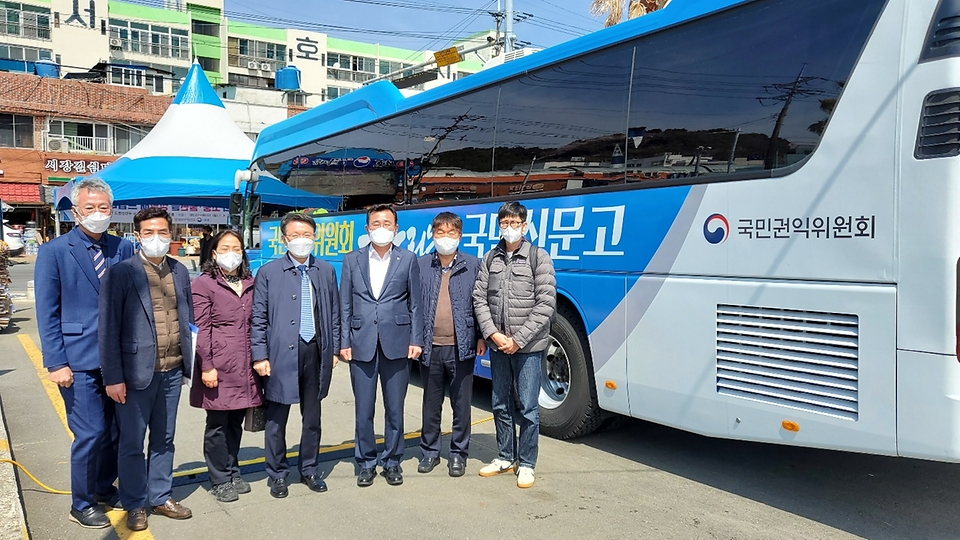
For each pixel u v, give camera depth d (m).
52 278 3.50
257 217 11.09
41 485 4.34
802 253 3.62
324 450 5.16
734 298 3.94
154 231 3.56
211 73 51.19
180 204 15.69
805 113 3.67
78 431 3.64
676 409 4.29
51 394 6.87
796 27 3.76
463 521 3.79
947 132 3.10
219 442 4.07
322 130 8.96
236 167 15.02
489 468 4.57
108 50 45.88
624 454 5.03
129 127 34.09
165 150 14.96
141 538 3.59
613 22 10.84
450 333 4.49
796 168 3.67
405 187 7.12
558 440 5.41
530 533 3.64
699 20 4.27
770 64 3.87
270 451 4.16
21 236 30.92
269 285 4.07
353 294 4.33
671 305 4.30
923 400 3.16
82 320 3.60
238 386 4.00
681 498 4.14
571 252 5.06
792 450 5.09
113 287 3.45
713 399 4.05
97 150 33.41
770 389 3.77
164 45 48.62
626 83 4.73
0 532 3.45
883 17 3.37
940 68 3.13
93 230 3.65
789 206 3.68
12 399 6.68
